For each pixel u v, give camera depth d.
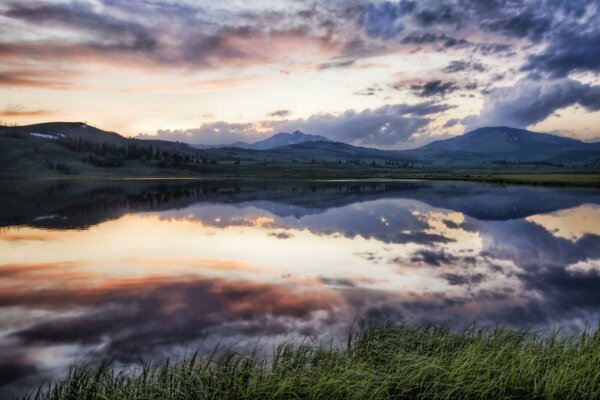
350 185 139.88
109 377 9.39
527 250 30.27
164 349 13.17
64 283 21.86
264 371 9.37
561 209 57.84
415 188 115.44
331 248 31.17
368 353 10.33
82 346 13.57
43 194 94.62
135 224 45.19
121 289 20.67
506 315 16.19
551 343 10.85
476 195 84.94
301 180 198.38
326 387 8.49
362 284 21.09
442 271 23.84
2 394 10.51
